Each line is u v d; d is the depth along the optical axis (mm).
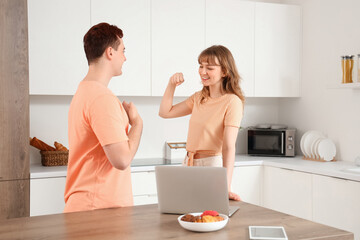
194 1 3592
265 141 3861
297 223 1533
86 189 1679
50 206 2973
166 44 3514
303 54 4004
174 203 1656
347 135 3502
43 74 3154
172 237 1363
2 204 2854
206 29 3643
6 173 2863
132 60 3410
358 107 3379
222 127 2129
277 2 4273
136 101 3820
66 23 3201
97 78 1697
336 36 3602
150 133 3873
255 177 3652
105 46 1684
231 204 1848
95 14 3279
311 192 3162
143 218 1598
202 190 1618
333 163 3391
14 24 2879
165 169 1645
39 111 3516
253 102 4297
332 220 2975
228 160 2072
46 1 3143
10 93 2873
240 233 1405
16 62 2889
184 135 4012
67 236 1371
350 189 2811
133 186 3221
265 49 3877
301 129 4062
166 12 3504
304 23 3986
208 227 1396
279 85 3949
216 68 2104
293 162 3488
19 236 1375
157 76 3494
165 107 2336
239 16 3760
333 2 3627
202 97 2215
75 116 1655
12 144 2879
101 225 1496
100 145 1659
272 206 3588
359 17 3355
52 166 3262
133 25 3400
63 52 3201
